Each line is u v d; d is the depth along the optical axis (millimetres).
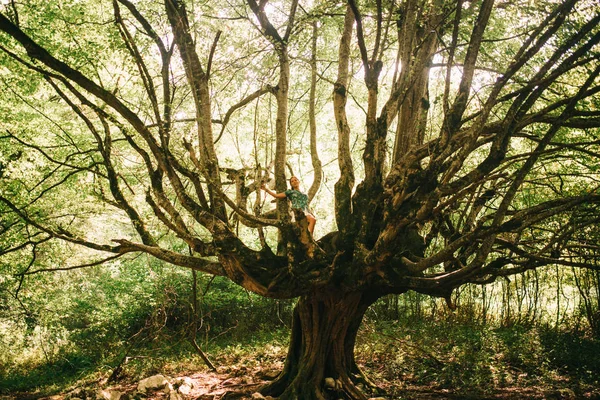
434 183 7387
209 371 12258
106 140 9234
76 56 10969
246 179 8945
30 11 11133
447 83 7445
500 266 7742
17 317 17281
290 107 13750
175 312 18172
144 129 7727
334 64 13578
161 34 9695
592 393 10008
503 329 16031
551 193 13289
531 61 10930
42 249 14281
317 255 8438
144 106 9594
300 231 8266
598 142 7516
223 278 18906
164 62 8875
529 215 7141
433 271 17266
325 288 8766
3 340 16953
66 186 13523
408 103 9570
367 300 9398
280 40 8945
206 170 8094
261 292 8492
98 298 19156
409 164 8281
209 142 8141
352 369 9969
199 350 12336
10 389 12094
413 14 8383
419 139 9469
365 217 8156
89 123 8961
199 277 18203
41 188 13070
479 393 9883
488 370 11117
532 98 6859
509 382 10617
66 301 18406
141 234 9102
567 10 6531
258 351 13930
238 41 9430
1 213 11711
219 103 10867
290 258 8156
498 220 6898
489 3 7199
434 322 16547
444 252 7266
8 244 12938
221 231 8000
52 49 11594
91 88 7320
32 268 14336
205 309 18250
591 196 6945
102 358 14094
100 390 10289
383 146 8367
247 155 12867
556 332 14914
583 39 9586
